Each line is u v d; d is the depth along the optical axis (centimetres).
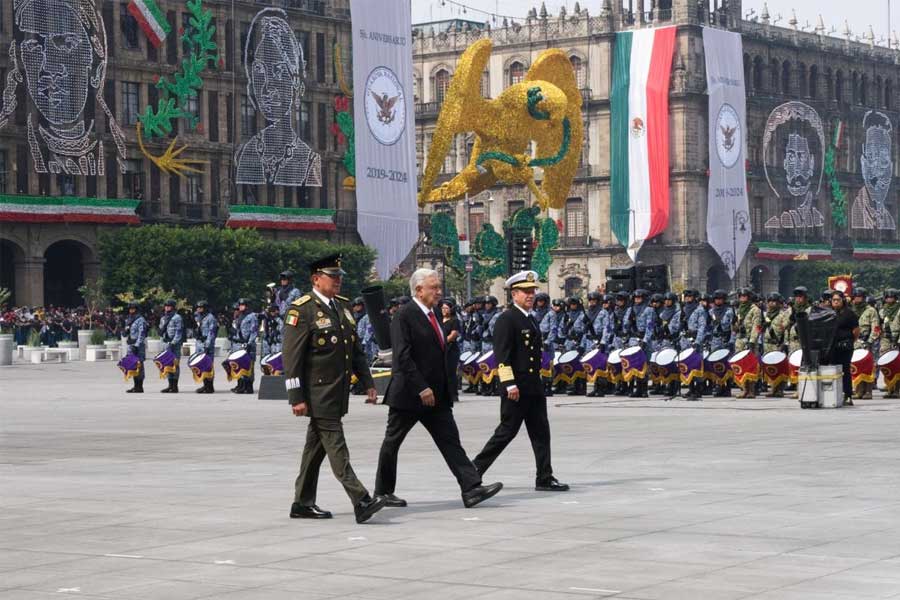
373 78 15662
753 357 6462
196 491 3303
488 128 13362
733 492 3136
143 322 7662
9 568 2372
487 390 7056
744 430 4775
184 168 17600
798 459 3819
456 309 6731
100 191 16775
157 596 2131
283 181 18025
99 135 16612
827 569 2236
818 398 5772
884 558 2322
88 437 4888
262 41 17712
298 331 2788
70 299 17550
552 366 7019
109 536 2664
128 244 15812
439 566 2314
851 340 5975
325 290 2833
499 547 2473
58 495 3262
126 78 17025
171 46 17538
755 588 2102
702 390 6638
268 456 4150
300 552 2464
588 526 2680
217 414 5984
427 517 2836
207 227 16262
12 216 15775
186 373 10100
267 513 2923
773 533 2569
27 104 15875
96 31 15975
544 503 3003
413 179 16162
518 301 3178
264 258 16650
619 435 4647
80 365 11700
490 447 3180
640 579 2178
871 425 4919
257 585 2195
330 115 19525
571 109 13638
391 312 7075
